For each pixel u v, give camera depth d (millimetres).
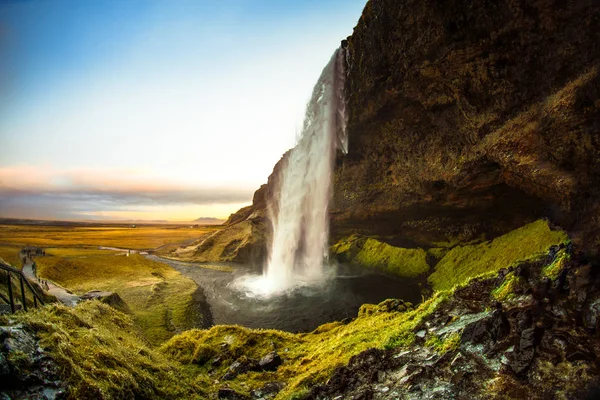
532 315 8688
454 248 28062
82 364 7645
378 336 12594
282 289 31328
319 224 39031
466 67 17422
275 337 16703
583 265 9055
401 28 19672
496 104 16688
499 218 24625
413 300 24969
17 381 6211
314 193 38281
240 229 56375
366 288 28875
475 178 20672
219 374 13148
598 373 6723
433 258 29359
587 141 10836
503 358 7949
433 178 23859
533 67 14375
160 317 24031
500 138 16078
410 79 20922
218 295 30766
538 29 13703
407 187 26953
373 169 29750
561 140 12016
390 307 18078
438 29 17531
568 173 11664
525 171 14203
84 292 29125
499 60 15859
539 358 7539
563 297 8852
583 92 11219
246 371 12883
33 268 34500
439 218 28594
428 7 17516
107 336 10922
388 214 31312
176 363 14070
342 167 32938
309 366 12461
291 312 25188
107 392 7172
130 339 14664
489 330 8836
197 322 23578
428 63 18938
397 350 10281
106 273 38062
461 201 24328
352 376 9648
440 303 11727
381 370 9484
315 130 36156
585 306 8211
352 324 17203
